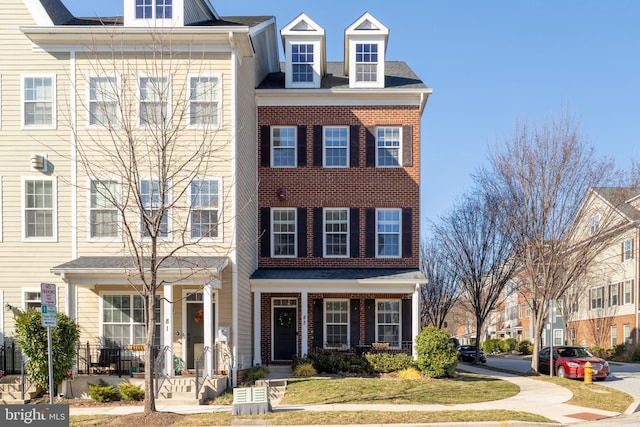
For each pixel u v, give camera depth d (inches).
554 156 957.2
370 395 635.5
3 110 775.1
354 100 965.8
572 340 1916.8
